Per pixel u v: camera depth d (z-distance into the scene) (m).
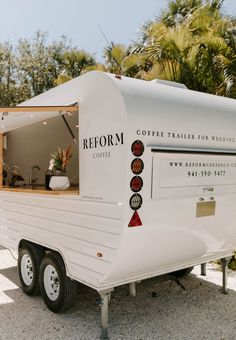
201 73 8.27
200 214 3.48
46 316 3.81
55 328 3.53
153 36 9.63
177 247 3.47
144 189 2.95
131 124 2.86
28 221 4.28
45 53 23.12
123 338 3.32
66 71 18.72
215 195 3.61
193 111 3.38
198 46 8.17
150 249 3.18
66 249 3.55
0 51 21.97
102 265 3.09
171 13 11.50
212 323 3.66
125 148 2.84
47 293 3.95
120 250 2.92
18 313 3.90
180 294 4.47
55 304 3.79
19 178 5.53
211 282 4.91
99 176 3.11
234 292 4.54
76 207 3.39
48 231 3.86
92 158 3.21
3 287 4.77
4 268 5.68
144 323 3.64
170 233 3.24
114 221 2.95
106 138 3.04
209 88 8.34
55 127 4.70
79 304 4.12
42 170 5.10
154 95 3.15
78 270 3.39
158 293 4.50
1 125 4.90
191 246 3.62
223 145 3.64
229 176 3.74
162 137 3.07
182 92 3.52
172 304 4.15
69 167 4.48
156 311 3.95
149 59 9.27
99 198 3.11
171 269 3.75
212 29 8.82
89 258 3.24
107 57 12.91
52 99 4.10
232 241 4.14
